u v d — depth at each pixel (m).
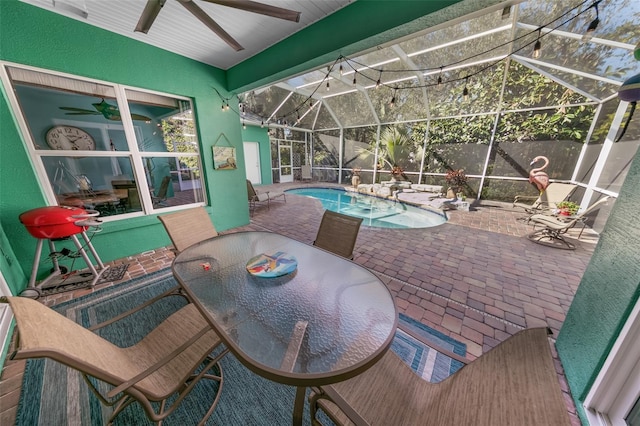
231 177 4.26
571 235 4.06
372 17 2.19
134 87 3.00
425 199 6.50
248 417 1.28
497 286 2.51
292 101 8.09
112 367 0.96
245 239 2.17
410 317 2.04
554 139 5.37
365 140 9.08
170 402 1.35
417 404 1.01
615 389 1.11
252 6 1.58
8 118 2.25
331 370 0.87
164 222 2.25
